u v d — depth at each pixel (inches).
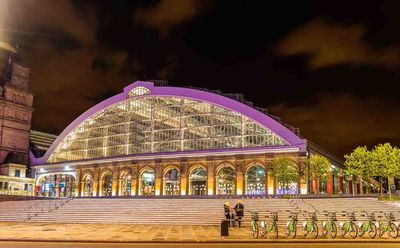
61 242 1099.9
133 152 3710.6
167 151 3523.6
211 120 3430.1
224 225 1225.4
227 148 3302.2
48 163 4163.4
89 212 2149.4
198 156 3400.6
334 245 1000.9
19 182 4060.0
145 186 3715.6
